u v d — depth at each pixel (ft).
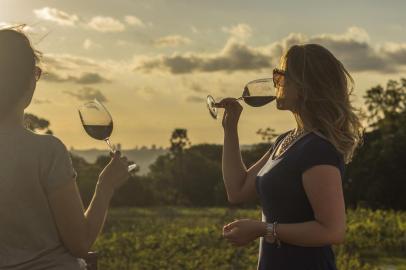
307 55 9.05
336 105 8.92
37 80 8.29
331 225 8.56
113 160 8.73
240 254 46.06
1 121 8.02
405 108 207.10
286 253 9.02
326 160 8.71
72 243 8.07
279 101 9.33
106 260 50.34
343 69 9.11
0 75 7.91
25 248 7.97
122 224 85.05
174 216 107.04
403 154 188.55
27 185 7.87
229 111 10.94
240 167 10.86
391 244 59.57
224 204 265.13
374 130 209.97
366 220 75.82
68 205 7.96
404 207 187.62
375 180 188.55
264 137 208.95
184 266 46.98
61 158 8.01
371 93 209.15
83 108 9.37
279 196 9.00
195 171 338.34
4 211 7.86
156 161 363.76
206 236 57.77
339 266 45.16
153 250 54.95
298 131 9.43
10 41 7.93
